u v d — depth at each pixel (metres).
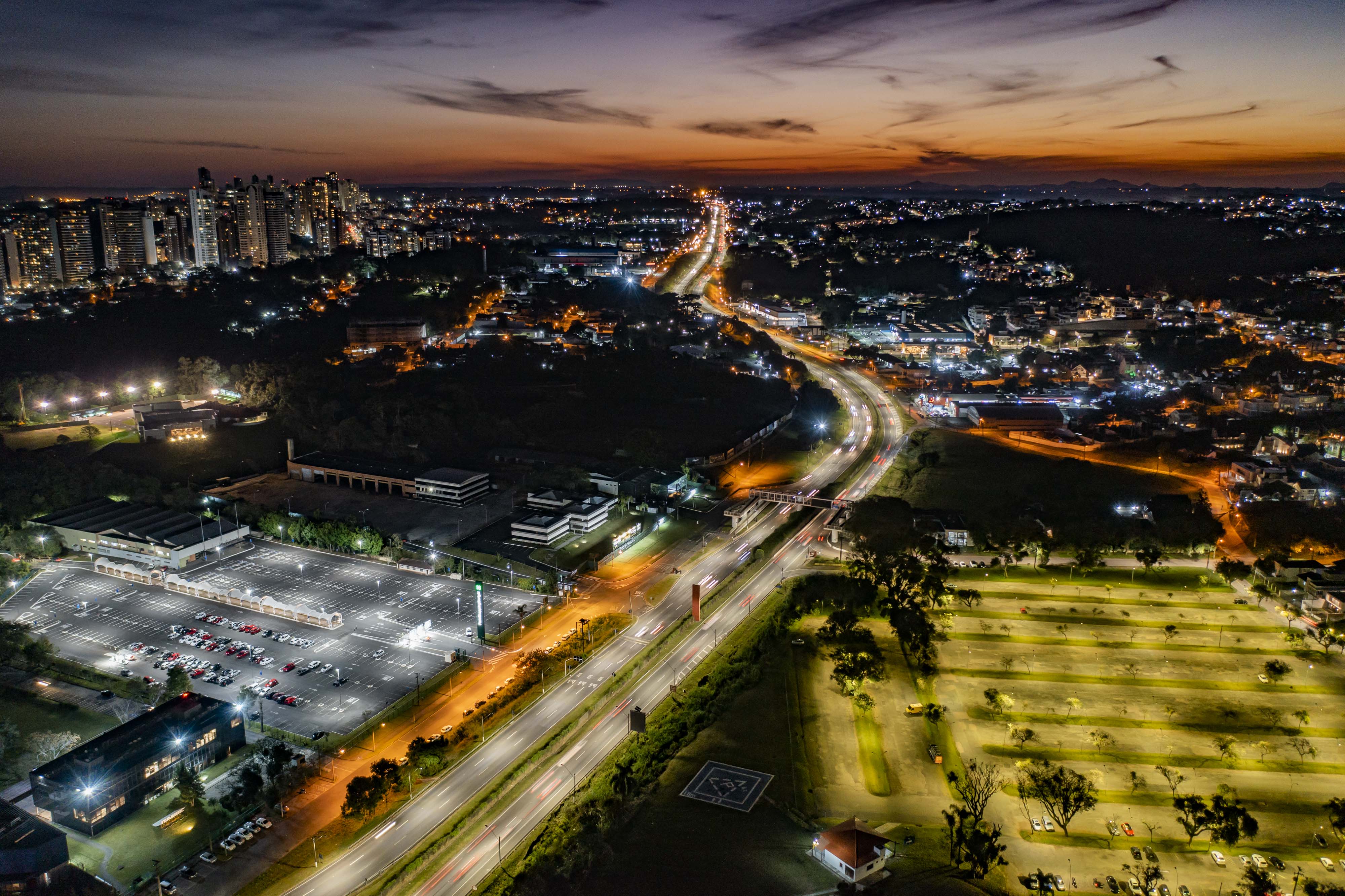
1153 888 164.38
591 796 188.50
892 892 162.12
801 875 166.75
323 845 178.00
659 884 163.88
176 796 195.38
